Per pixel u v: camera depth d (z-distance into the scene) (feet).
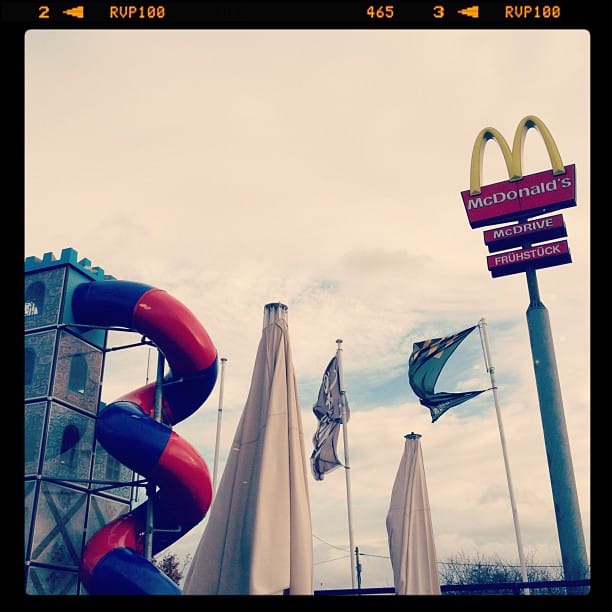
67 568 31.30
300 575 26.32
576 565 30.04
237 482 28.45
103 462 35.40
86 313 34.24
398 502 35.63
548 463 32.17
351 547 37.45
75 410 33.99
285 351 31.07
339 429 39.19
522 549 33.99
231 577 26.25
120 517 31.01
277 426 28.99
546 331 34.55
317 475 38.52
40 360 33.63
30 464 31.63
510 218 37.63
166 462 29.19
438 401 38.29
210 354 33.19
